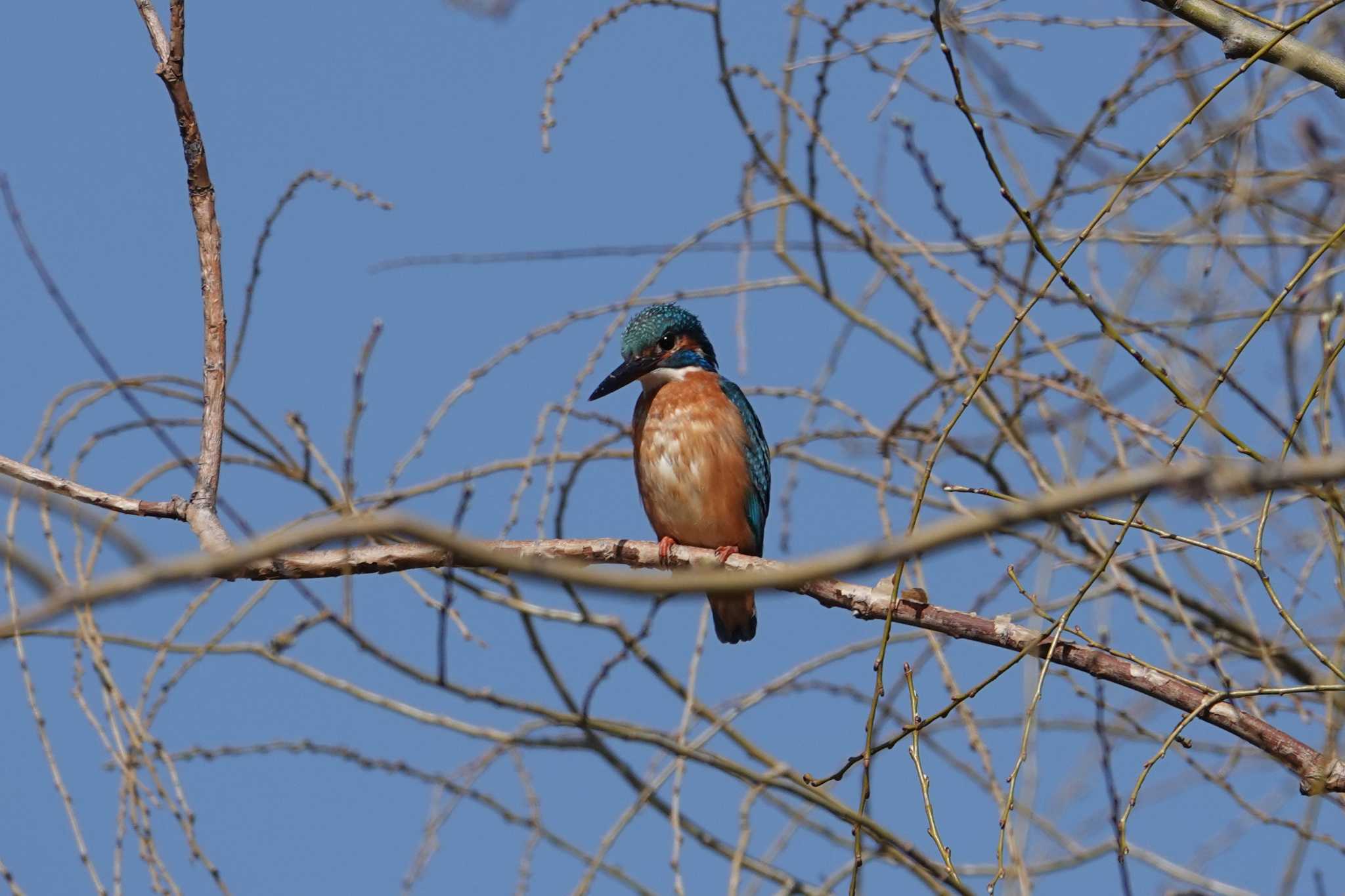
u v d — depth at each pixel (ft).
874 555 15.07
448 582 30.22
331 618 35.60
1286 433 27.71
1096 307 23.04
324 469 34.14
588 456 35.01
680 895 28.99
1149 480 13.91
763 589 15.83
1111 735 34.50
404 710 36.14
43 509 27.27
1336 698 24.06
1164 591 37.81
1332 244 22.21
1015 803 27.27
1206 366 31.45
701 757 33.37
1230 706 25.11
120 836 26.96
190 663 31.68
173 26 27.48
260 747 35.32
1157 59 33.30
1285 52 26.78
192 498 26.78
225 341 27.73
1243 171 32.96
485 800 35.88
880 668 23.21
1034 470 32.50
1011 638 26.94
